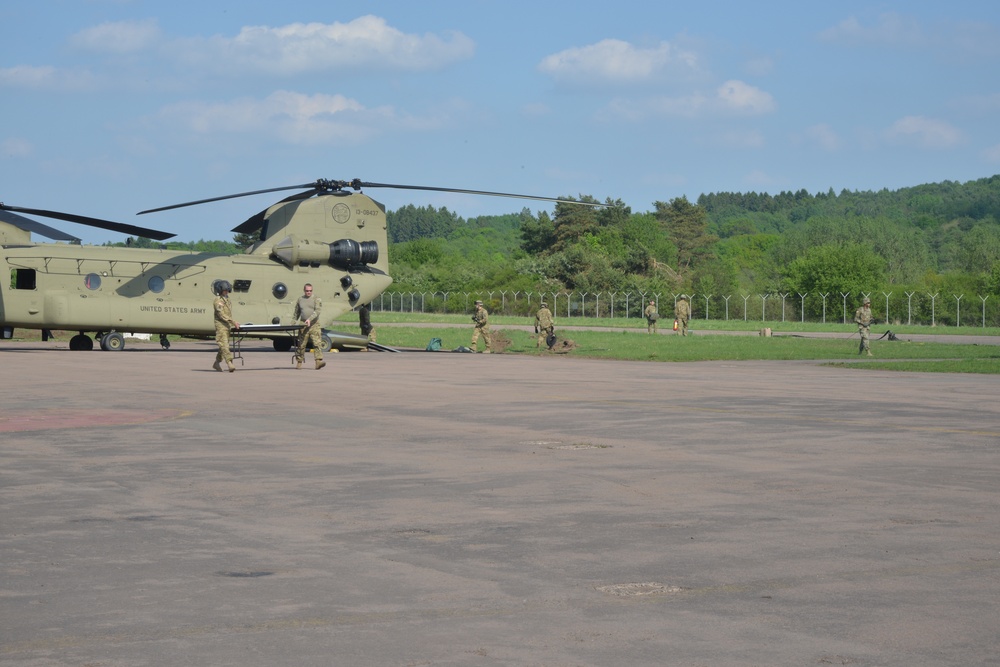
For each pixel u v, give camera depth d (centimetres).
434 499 878
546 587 611
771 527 769
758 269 15462
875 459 1091
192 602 579
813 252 10038
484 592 600
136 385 1947
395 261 16325
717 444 1201
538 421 1417
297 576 634
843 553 690
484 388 1928
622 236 15075
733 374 2367
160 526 774
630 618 552
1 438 1240
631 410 1556
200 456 1109
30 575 635
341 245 3453
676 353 3275
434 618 552
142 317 3241
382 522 789
